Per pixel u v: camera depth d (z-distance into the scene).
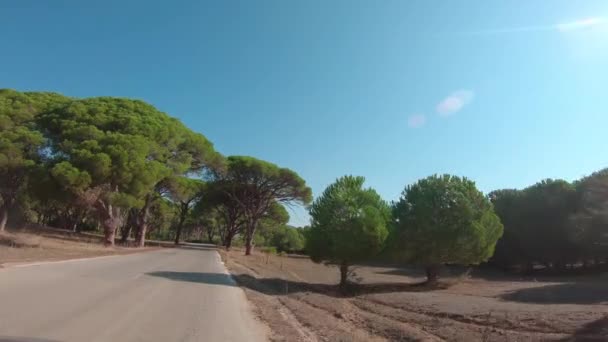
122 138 39.19
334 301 19.97
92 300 11.87
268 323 11.68
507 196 58.22
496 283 35.28
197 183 66.88
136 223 65.75
